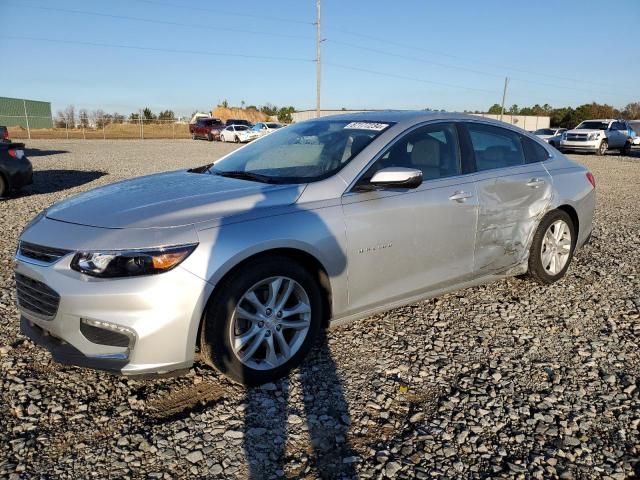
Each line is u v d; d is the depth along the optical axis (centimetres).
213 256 281
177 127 5312
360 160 355
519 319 419
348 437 267
